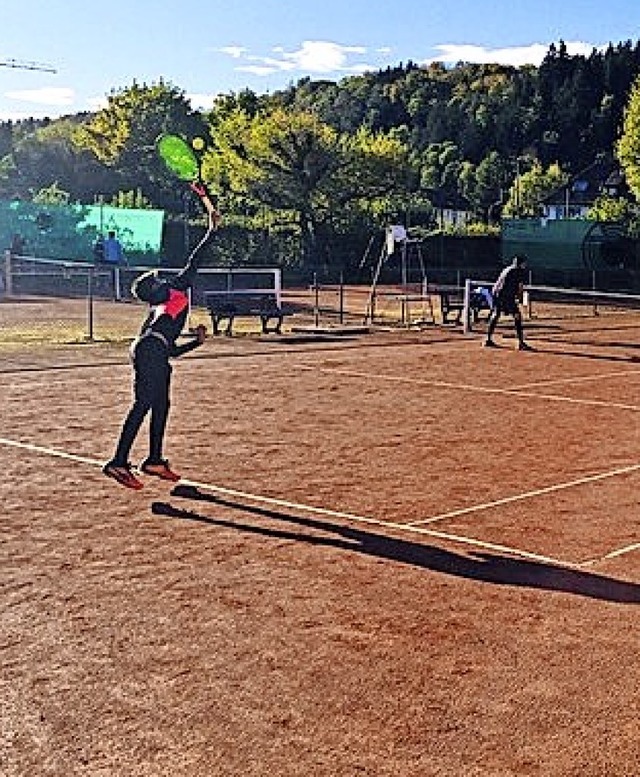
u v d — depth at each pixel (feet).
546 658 13.37
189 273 22.45
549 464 24.97
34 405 32.63
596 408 33.68
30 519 19.53
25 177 154.40
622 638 14.07
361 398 35.04
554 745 11.07
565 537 18.84
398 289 93.20
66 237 95.81
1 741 10.98
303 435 28.19
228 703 11.94
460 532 19.08
